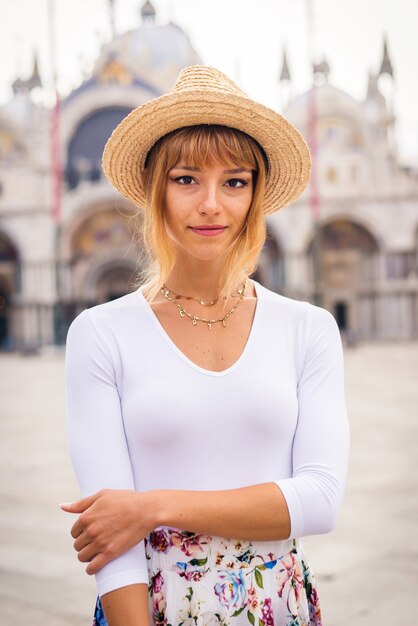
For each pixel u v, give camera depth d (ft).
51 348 169.07
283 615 5.71
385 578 16.08
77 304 181.16
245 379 5.71
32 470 30.81
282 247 177.78
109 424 5.65
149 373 5.74
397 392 62.23
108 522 5.13
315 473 5.57
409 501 23.21
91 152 185.16
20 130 180.34
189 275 6.06
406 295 177.47
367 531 19.81
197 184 5.87
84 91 181.98
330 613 14.23
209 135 5.74
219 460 5.58
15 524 21.72
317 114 181.37
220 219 5.83
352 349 143.95
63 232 178.19
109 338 5.86
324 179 176.45
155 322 5.92
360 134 179.93
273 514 5.26
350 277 180.55
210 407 5.59
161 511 5.14
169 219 5.96
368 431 39.78
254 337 5.93
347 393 62.39
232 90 6.04
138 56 186.60
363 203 175.94
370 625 13.61
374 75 181.57
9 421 49.29
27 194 180.34
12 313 186.60
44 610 14.80
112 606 5.16
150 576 5.69
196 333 5.95
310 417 5.87
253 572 5.62
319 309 6.31
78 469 5.61
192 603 5.52
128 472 5.58
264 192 6.10
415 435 37.83
